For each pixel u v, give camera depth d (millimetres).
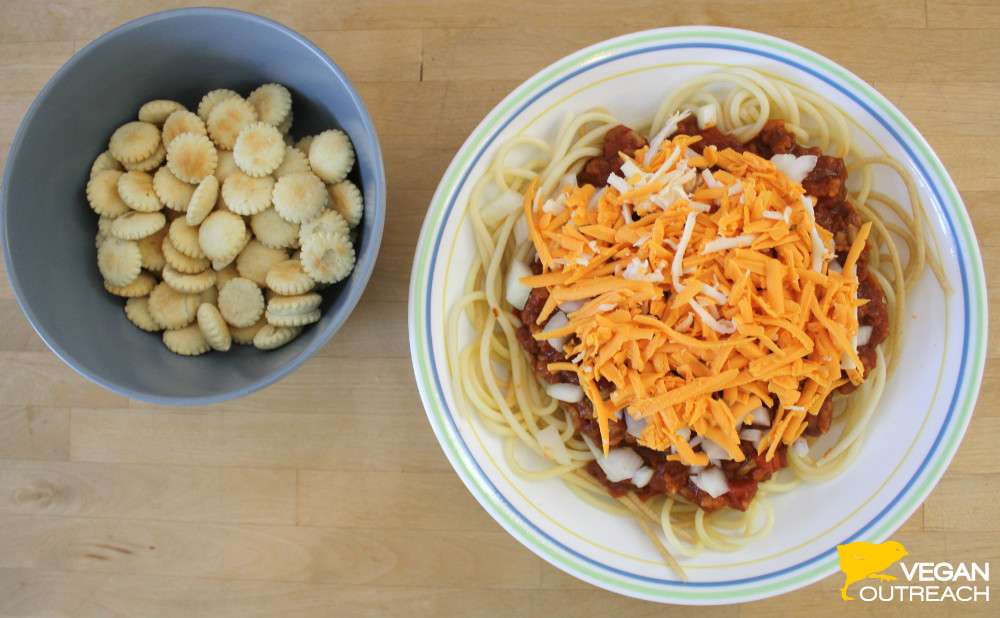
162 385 343
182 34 347
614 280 312
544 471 362
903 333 357
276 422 398
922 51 391
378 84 396
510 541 395
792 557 352
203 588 397
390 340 395
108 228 359
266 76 369
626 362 318
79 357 339
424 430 395
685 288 308
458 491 396
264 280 357
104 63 344
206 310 349
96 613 398
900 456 352
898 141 348
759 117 362
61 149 350
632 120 372
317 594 396
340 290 362
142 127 363
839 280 317
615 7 394
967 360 340
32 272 337
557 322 336
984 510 387
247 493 398
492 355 377
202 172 356
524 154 371
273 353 355
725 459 341
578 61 342
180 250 351
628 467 347
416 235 393
